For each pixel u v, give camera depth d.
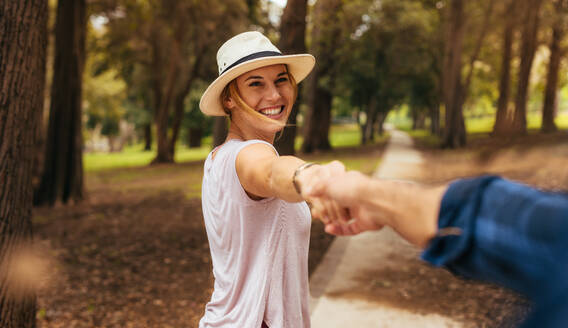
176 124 25.31
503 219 0.39
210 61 23.20
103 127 55.50
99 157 35.38
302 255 1.58
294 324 1.54
